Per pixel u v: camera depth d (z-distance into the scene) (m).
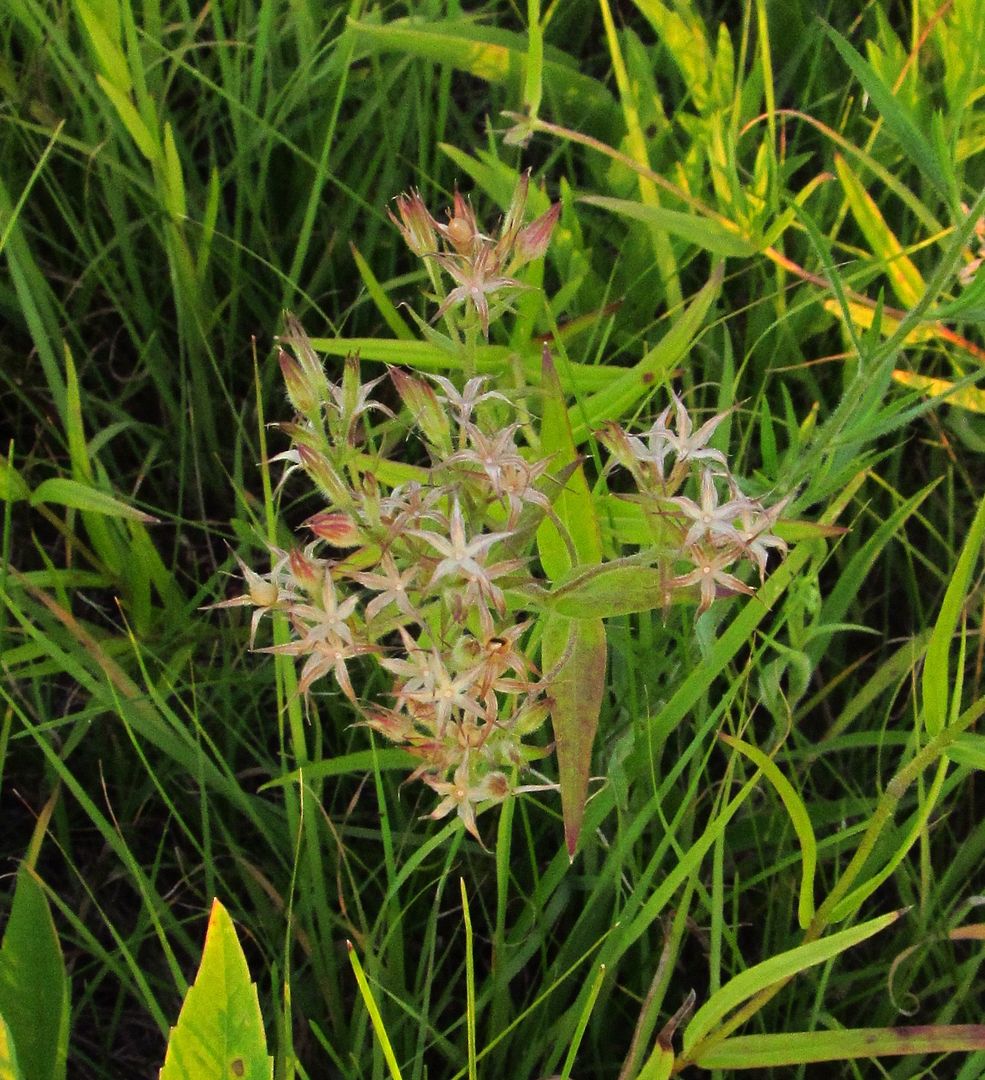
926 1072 0.35
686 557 0.31
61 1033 0.32
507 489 0.30
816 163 0.48
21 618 0.36
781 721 0.38
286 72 0.47
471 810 0.30
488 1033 0.36
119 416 0.44
